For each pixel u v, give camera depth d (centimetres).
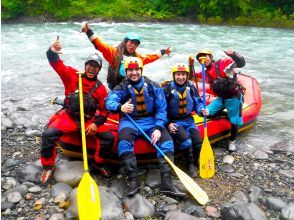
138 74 338
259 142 443
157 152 340
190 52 1038
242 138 456
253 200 320
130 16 1917
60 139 367
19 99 618
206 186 343
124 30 1545
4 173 358
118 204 306
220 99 416
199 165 371
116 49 399
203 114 365
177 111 364
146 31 1512
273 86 693
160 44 1174
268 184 347
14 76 774
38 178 344
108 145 349
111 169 371
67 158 380
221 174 365
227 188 340
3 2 1855
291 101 604
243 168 377
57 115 348
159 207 310
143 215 299
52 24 1814
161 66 854
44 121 500
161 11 1967
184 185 318
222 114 429
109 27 1656
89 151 363
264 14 1814
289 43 1212
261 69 834
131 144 334
